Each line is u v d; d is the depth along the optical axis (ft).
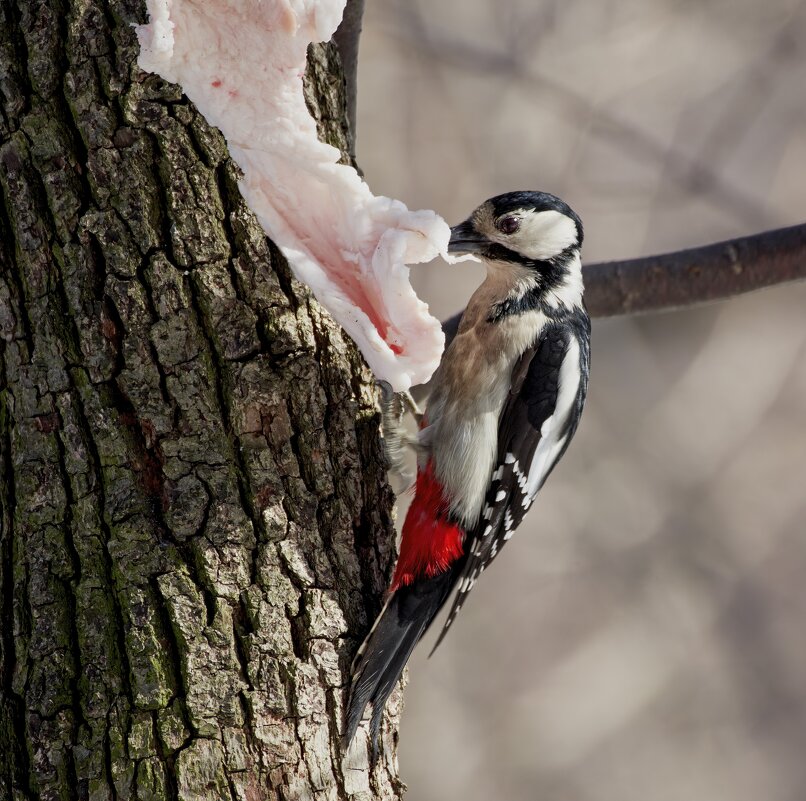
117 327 20.44
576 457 62.49
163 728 20.25
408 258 22.49
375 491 23.11
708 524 62.08
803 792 58.90
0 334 20.70
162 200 20.54
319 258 22.26
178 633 20.36
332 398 22.17
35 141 20.21
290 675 20.94
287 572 21.15
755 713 60.18
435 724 57.16
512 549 61.05
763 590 61.05
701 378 63.77
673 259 31.53
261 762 20.59
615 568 61.16
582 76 58.23
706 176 57.26
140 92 20.36
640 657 59.98
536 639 59.82
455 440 28.99
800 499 62.44
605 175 57.62
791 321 64.39
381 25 56.75
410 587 25.96
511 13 57.67
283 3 20.48
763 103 59.06
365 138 56.24
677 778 58.34
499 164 56.90
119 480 20.44
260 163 21.27
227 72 20.81
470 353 29.73
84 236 20.30
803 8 59.26
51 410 20.52
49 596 20.57
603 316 32.27
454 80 57.06
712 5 59.36
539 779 57.11
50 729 20.44
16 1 20.24
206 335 20.76
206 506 20.65
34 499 20.63
